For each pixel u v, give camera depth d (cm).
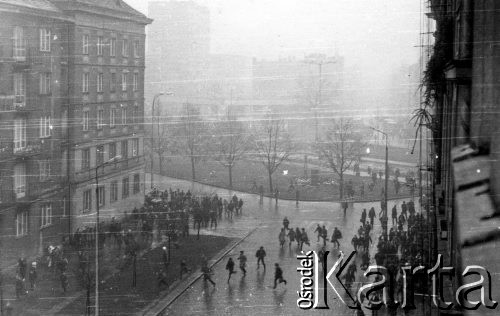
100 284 2858
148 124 8844
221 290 2786
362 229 3566
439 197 1883
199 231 4056
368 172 6638
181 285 2864
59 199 3919
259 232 4106
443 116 1894
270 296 2669
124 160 5069
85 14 4503
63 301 2616
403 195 5512
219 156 7438
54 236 3791
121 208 4991
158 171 7162
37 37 3644
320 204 5200
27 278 3003
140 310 2472
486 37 988
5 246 3262
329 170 7100
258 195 5666
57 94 3897
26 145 3519
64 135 4250
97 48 4725
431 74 1744
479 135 1018
